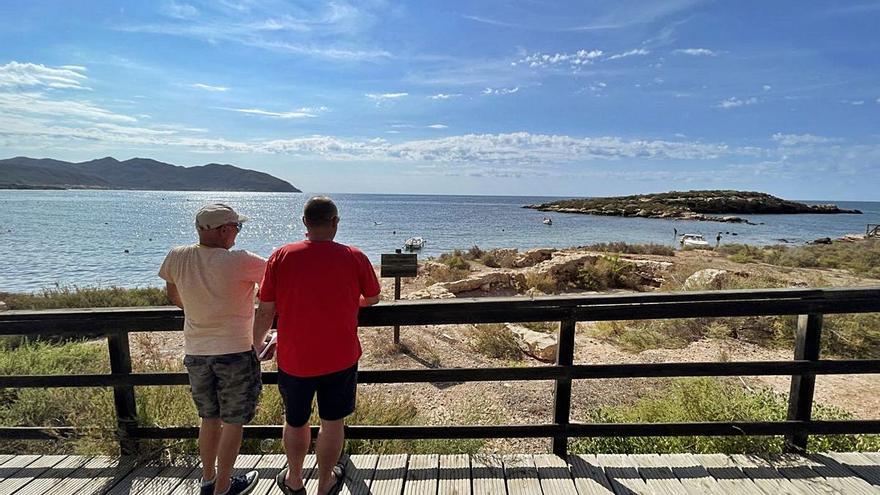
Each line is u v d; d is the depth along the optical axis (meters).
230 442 2.28
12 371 5.32
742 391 4.31
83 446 2.89
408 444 3.67
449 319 2.60
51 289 15.87
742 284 10.62
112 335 2.71
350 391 2.26
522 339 8.26
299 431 2.23
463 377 2.65
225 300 2.23
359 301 2.33
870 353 6.77
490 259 21.59
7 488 2.55
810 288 2.62
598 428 2.74
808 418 2.75
